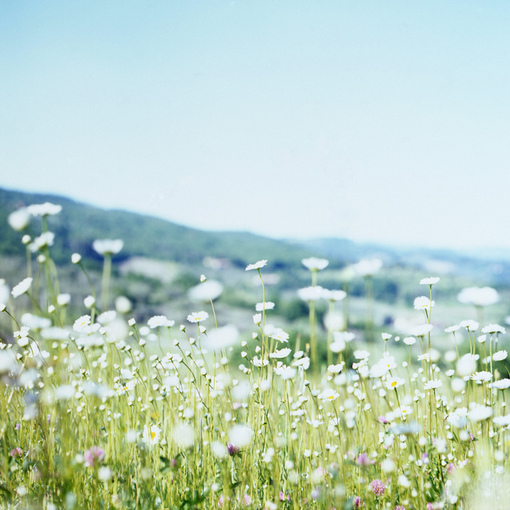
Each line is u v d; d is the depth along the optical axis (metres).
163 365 1.97
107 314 1.90
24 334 1.87
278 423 1.88
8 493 1.70
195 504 1.68
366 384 1.93
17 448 1.82
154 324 1.99
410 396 1.93
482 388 1.94
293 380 1.95
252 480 1.78
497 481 1.75
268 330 1.97
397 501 1.77
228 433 1.79
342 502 1.68
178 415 1.85
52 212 1.84
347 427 1.81
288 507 1.75
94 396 1.82
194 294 1.82
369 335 1.90
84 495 1.73
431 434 1.87
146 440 1.79
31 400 1.77
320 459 1.84
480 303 1.91
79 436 1.84
